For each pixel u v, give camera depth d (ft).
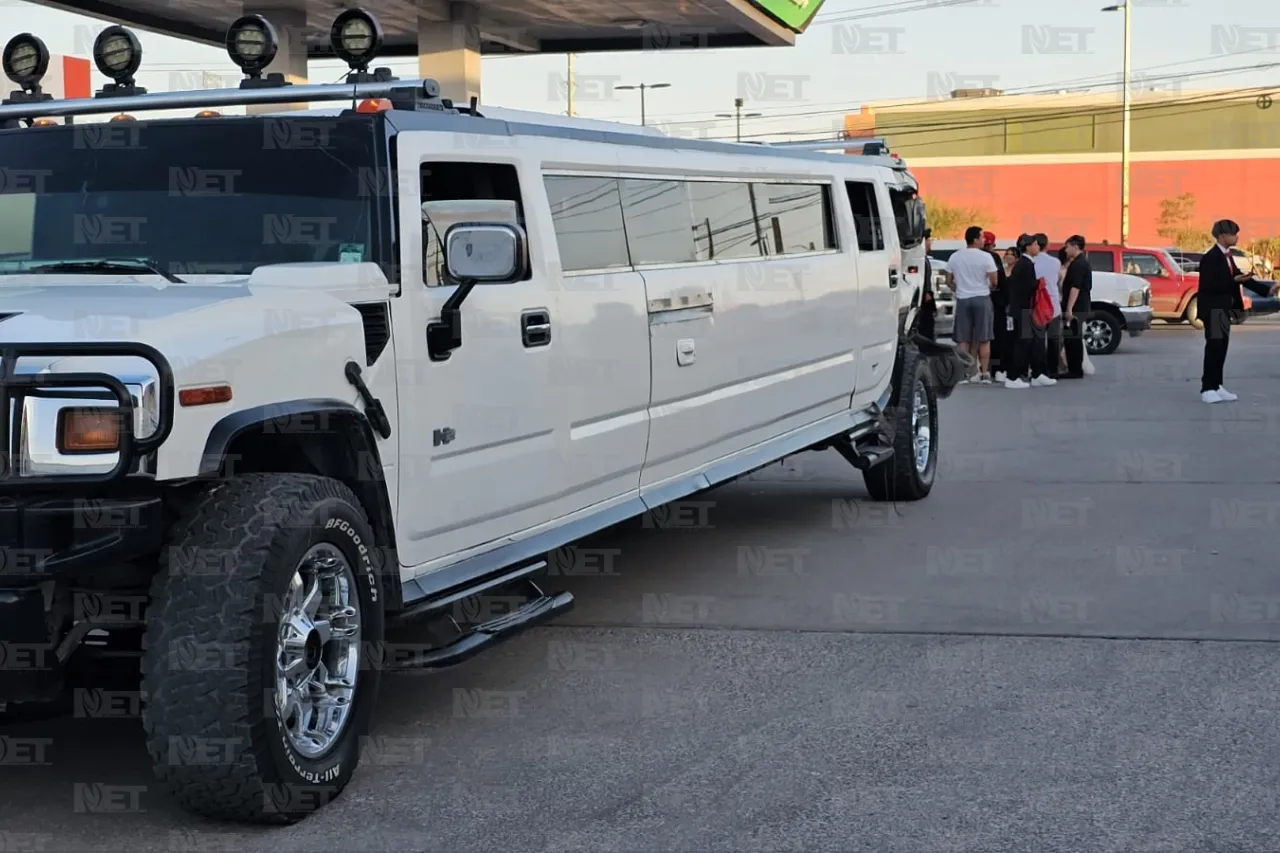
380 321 15.57
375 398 15.40
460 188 17.60
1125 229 159.12
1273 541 26.86
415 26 56.29
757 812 14.21
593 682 18.70
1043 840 13.43
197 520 13.29
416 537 16.38
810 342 26.32
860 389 29.09
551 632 21.21
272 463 15.35
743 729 16.75
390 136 16.14
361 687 14.88
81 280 15.64
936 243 83.87
